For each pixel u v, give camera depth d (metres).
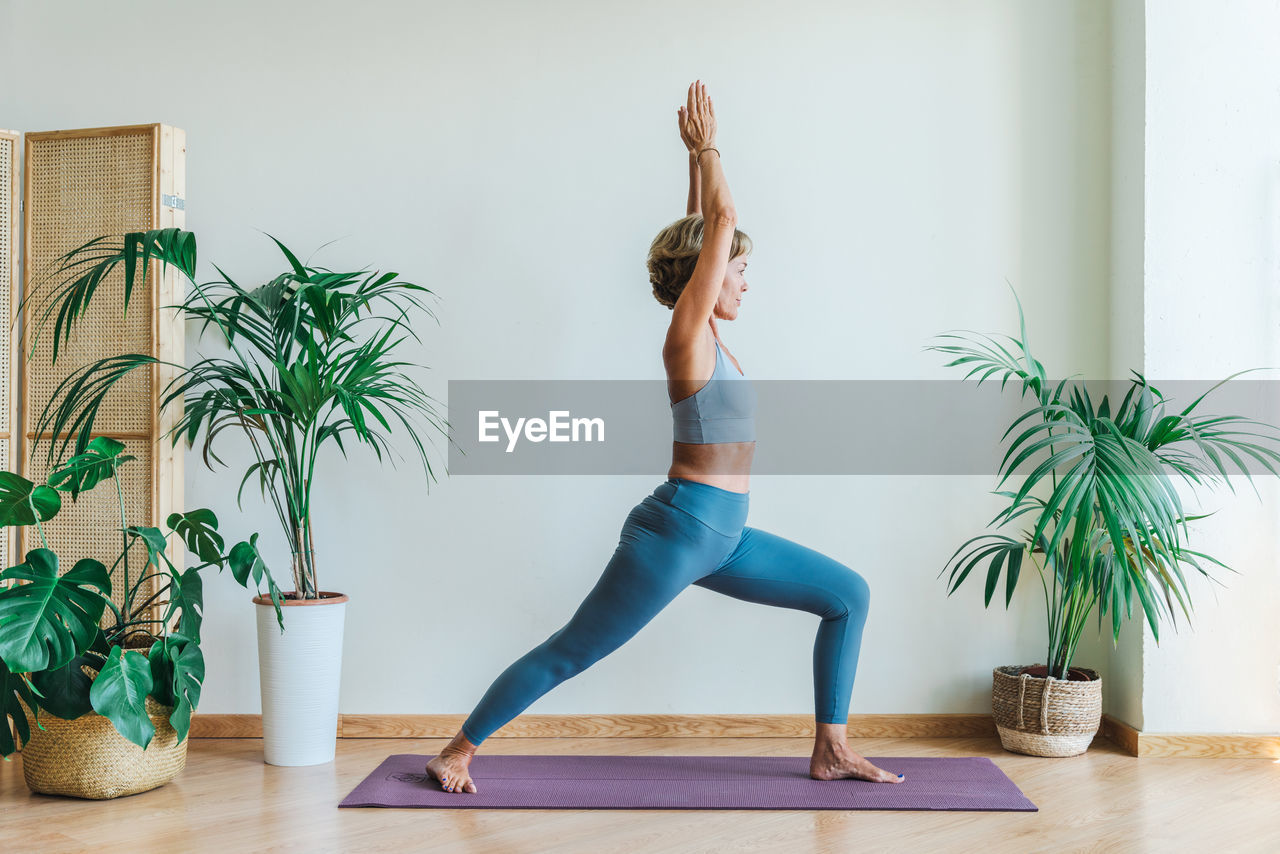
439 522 3.19
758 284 3.20
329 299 2.65
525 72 3.21
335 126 3.22
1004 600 3.17
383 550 3.19
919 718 3.15
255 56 3.23
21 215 3.08
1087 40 3.18
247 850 2.13
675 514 2.43
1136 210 3.02
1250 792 2.55
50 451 2.77
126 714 2.32
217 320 2.77
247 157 3.22
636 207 3.20
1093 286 3.19
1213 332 2.97
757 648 3.16
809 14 3.21
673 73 3.21
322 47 3.23
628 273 3.20
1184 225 2.97
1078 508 2.69
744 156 3.20
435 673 3.18
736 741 3.09
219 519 3.20
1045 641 3.16
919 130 3.20
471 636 3.18
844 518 3.18
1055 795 2.52
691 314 2.39
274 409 2.81
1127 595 2.68
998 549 2.89
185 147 3.15
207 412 2.73
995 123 3.19
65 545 2.89
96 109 3.24
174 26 3.24
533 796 2.48
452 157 3.21
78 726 2.44
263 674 2.80
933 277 3.19
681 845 2.16
